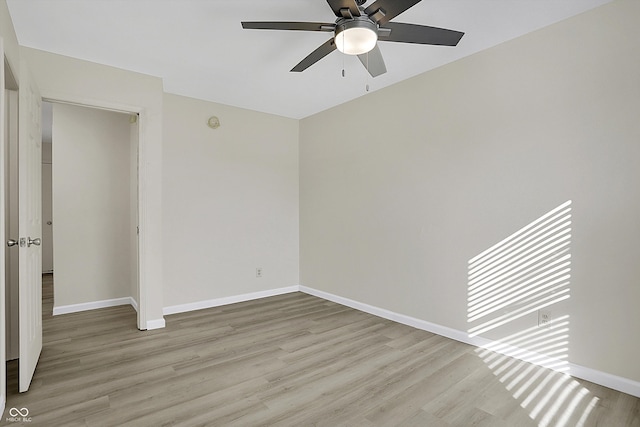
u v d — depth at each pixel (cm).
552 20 235
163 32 245
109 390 212
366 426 179
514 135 259
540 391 213
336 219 413
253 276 430
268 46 266
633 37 207
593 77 222
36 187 246
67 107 372
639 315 206
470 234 287
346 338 300
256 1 210
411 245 331
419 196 324
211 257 397
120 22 232
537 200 248
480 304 281
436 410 194
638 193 206
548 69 242
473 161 284
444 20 233
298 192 471
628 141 209
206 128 392
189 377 229
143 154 314
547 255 243
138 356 261
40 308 259
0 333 181
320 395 208
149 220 317
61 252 367
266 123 439
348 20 184
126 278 406
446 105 302
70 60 281
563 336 236
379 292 362
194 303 384
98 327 324
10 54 217
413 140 328
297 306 398
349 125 395
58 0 206
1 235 179
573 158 231
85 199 381
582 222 228
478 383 223
